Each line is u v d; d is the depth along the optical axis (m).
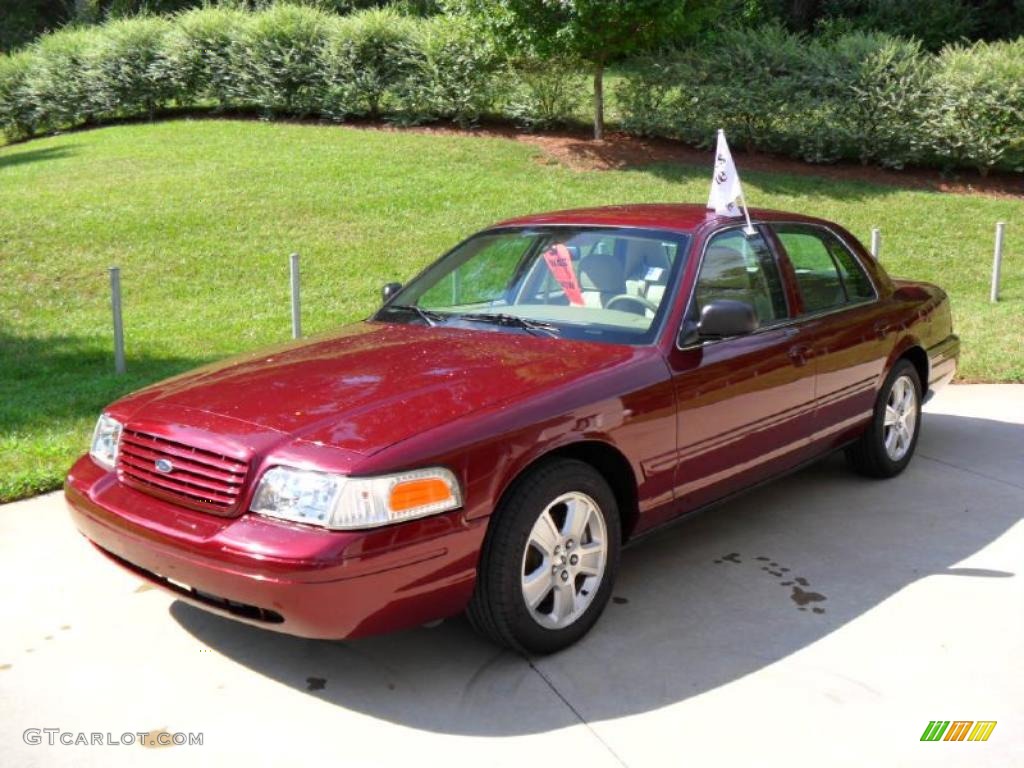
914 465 6.30
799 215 5.57
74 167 16.44
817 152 17.62
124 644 3.95
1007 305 12.02
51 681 3.67
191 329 10.17
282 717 3.43
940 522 5.30
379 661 3.82
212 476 3.45
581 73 18.47
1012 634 4.00
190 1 29.41
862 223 15.11
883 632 4.04
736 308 4.21
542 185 15.64
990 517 5.36
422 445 3.36
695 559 4.82
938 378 6.42
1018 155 17.22
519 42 16.94
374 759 3.19
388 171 16.00
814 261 5.44
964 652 3.86
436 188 15.30
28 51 22.17
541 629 3.73
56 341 9.76
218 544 3.31
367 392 3.72
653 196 15.24
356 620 3.27
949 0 26.62
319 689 3.62
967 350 9.56
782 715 3.43
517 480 3.63
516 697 3.55
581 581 3.96
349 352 4.27
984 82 16.72
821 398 5.15
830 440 5.36
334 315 10.68
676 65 17.55
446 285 5.09
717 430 4.45
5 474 5.81
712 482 4.51
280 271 12.18
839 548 4.94
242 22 19.83
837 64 17.25
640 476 4.09
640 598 4.38
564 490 3.74
